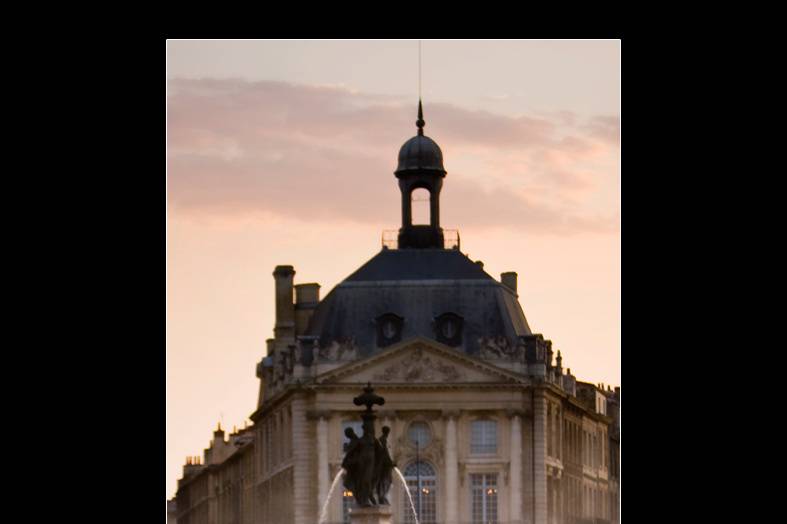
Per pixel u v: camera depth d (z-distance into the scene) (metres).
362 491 173.50
